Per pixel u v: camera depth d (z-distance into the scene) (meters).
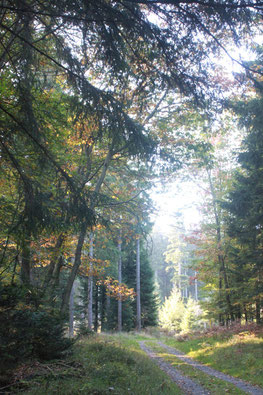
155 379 8.48
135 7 5.07
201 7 4.98
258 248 15.26
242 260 15.72
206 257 22.33
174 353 17.88
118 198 14.59
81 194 6.20
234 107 6.63
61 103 8.09
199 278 22.33
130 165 14.72
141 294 38.88
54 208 6.05
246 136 15.26
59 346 7.74
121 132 5.78
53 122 8.26
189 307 38.62
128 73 5.82
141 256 37.47
